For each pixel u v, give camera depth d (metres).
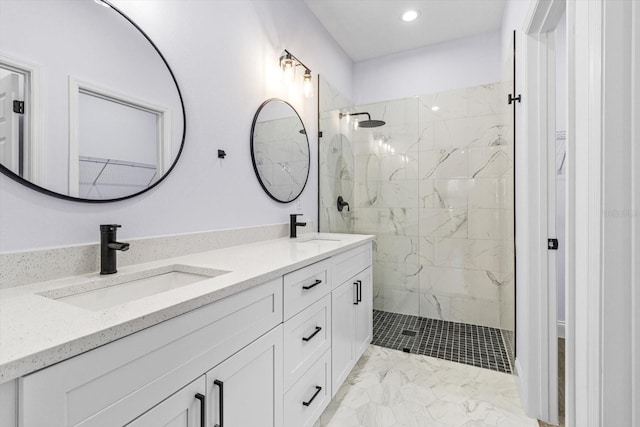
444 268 2.80
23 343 0.53
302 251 1.53
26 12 0.91
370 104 2.89
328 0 2.35
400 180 2.79
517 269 1.89
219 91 1.61
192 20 1.46
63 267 0.99
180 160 1.40
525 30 1.58
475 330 2.61
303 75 2.36
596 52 0.64
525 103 1.60
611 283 0.62
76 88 1.03
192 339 0.80
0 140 0.86
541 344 1.56
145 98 1.24
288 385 1.22
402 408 1.64
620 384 0.62
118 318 0.65
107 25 1.12
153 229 1.29
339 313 1.71
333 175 2.76
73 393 0.56
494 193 2.62
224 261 1.26
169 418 0.74
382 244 2.82
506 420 1.55
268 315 1.10
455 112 2.70
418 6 2.41
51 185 0.96
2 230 0.87
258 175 1.88
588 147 0.69
